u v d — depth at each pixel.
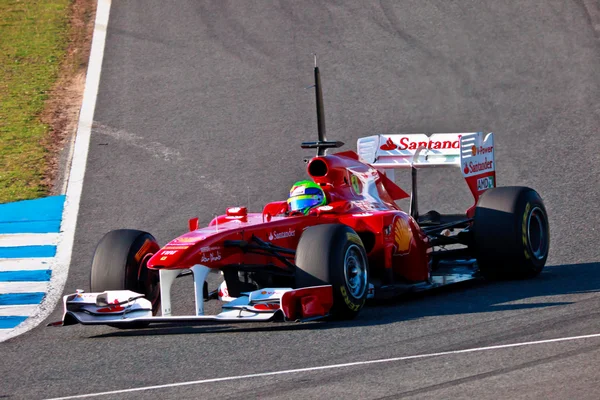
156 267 26.39
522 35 76.19
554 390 18.25
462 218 38.66
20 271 40.47
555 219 45.47
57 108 68.69
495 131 60.28
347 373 20.59
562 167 53.59
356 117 63.97
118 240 29.12
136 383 21.11
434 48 75.19
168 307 26.77
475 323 25.38
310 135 61.16
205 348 24.50
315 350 23.19
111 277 28.34
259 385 20.05
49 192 53.38
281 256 29.02
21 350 26.61
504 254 33.53
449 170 55.53
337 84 70.06
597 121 60.25
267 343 24.52
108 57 78.25
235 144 60.38
